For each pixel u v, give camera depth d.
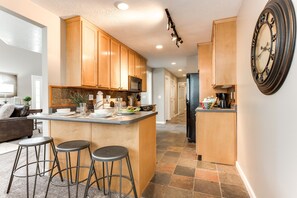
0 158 2.73
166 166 2.44
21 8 1.94
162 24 2.67
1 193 1.76
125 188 1.78
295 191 0.92
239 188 1.86
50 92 2.26
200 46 3.67
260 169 1.46
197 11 2.27
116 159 1.40
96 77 2.75
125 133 1.78
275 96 1.16
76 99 2.57
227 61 2.49
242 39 2.08
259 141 1.48
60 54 2.43
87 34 2.55
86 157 1.94
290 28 0.93
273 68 1.09
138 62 4.45
